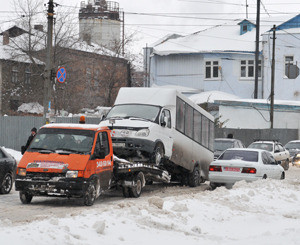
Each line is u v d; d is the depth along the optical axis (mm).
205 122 30094
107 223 11500
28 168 16844
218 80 74875
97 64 73062
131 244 10273
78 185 16609
